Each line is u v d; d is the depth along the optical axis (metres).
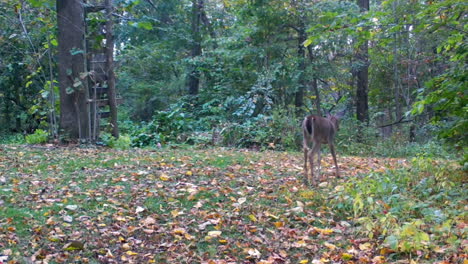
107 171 8.34
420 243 4.82
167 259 4.85
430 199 6.62
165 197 6.75
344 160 10.84
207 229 5.64
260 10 17.00
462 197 6.61
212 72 19.23
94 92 11.84
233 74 18.41
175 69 25.81
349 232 5.59
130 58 23.03
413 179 7.65
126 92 25.89
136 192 6.96
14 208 6.07
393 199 6.26
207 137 14.23
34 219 5.69
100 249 4.99
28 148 10.76
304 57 18.08
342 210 6.31
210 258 4.93
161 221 5.88
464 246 4.84
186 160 9.66
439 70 17.77
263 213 6.23
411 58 17.94
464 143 7.53
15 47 15.03
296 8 17.22
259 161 10.03
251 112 16.00
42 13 12.68
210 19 24.34
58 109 12.62
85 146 11.43
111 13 12.02
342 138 14.42
